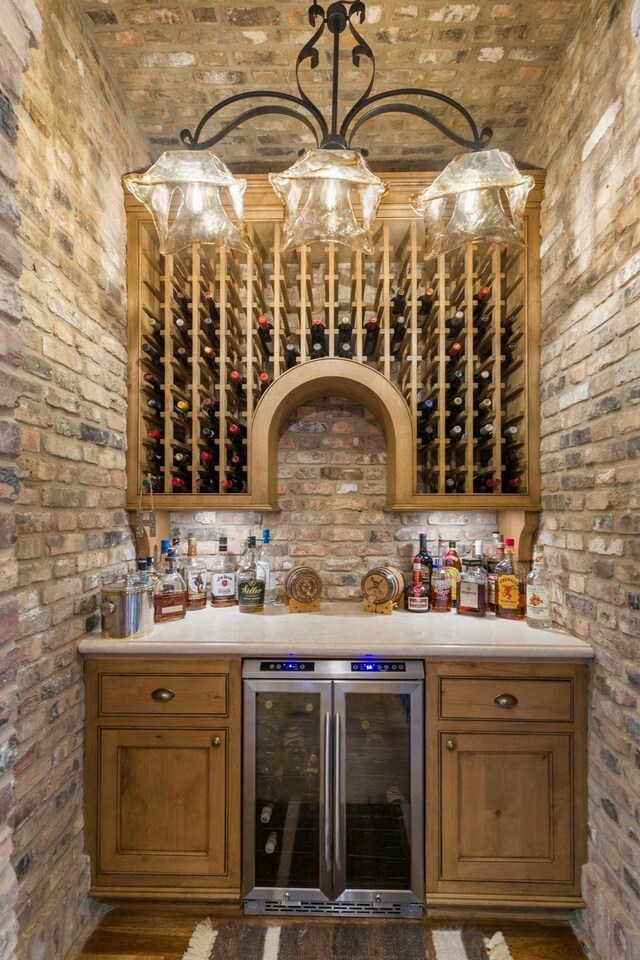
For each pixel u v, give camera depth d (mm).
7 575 847
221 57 1741
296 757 1622
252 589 2002
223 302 1991
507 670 1558
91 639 1593
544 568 1809
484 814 1544
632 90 1340
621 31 1381
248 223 1999
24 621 1292
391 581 1977
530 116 1996
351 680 1558
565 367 1732
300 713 1627
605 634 1466
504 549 2002
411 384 2006
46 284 1399
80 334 1595
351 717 1600
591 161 1552
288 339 2232
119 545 1870
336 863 1540
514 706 1553
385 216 1986
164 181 1301
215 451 2166
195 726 1571
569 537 1699
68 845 1471
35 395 1347
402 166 2283
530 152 2012
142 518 1958
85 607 1611
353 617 1923
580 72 1607
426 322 2154
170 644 1565
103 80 1749
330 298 2023
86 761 1580
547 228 1880
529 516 1951
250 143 2131
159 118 2027
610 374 1452
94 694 1581
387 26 1610
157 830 1563
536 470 1934
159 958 1423
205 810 1562
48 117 1414
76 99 1568
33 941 1257
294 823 1610
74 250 1557
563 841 1532
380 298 2086
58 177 1464
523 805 1542
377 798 1588
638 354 1321
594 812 1496
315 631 1721
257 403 2078
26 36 887
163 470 2012
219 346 2145
